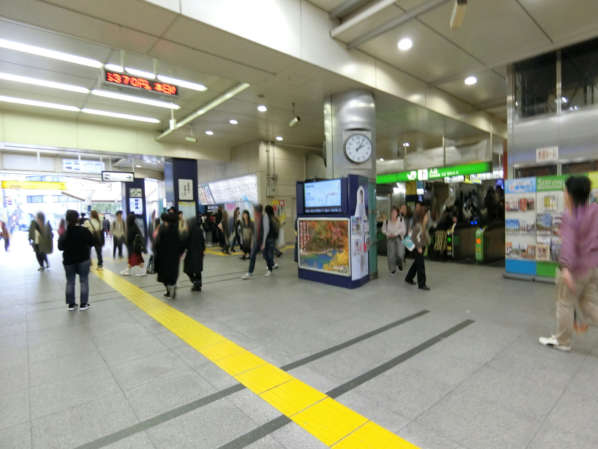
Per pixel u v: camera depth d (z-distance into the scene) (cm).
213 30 468
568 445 196
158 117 1047
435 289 581
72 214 499
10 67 688
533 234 621
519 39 605
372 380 278
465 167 1044
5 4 398
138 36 483
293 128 1099
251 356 331
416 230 588
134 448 203
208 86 805
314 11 583
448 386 265
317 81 654
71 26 452
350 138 692
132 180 1323
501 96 911
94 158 1614
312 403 247
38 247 910
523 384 265
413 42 619
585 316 303
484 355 318
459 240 918
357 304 502
